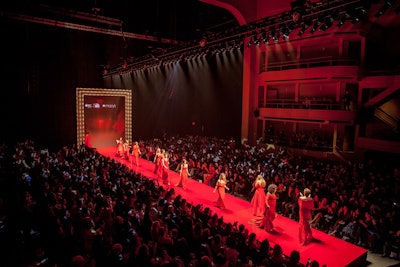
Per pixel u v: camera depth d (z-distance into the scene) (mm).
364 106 21781
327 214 13008
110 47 29234
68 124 27453
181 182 16219
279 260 7527
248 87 27484
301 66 26891
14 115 24594
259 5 25656
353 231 11641
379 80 20797
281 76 25266
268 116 26125
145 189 12023
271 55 28719
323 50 25500
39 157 18359
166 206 10211
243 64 29016
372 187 14789
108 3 20625
